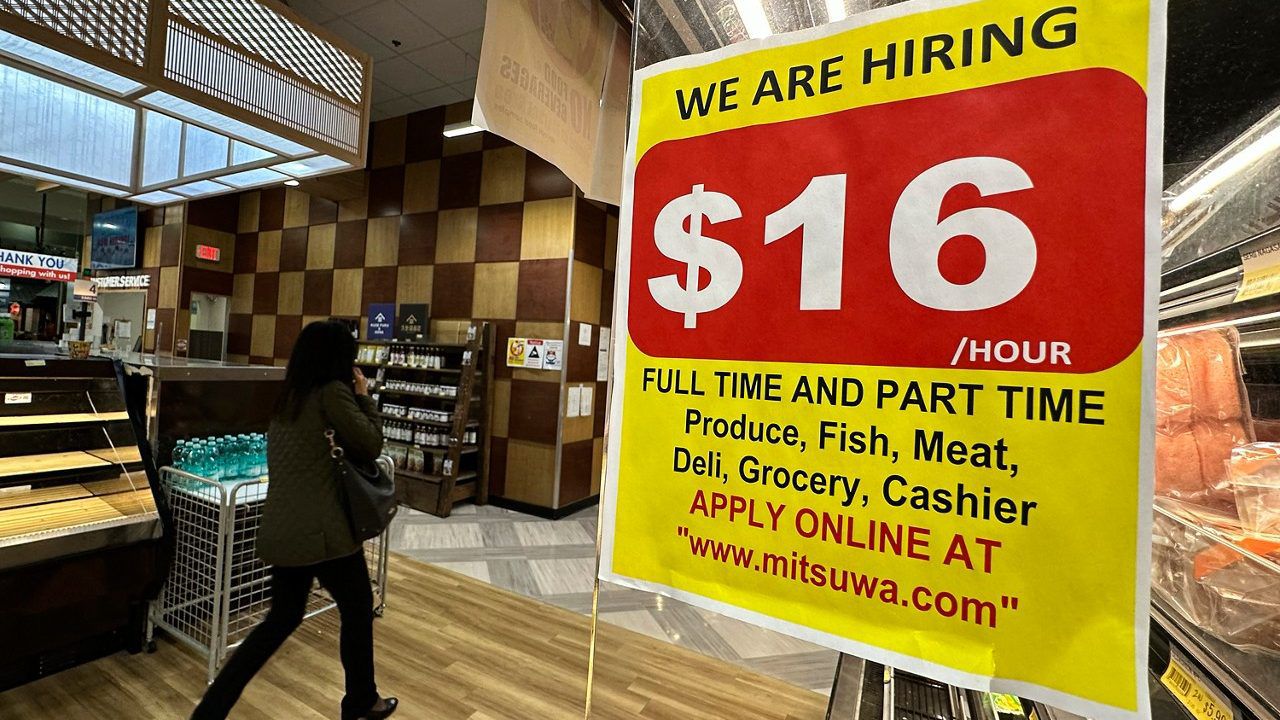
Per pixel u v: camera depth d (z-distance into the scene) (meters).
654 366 0.80
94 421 2.29
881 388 0.65
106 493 2.22
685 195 0.79
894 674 0.89
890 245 0.65
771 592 0.70
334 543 1.70
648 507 0.79
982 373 0.59
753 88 0.74
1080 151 0.56
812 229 0.69
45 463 2.13
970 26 0.62
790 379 0.70
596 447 5.37
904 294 0.64
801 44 0.71
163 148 3.08
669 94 0.81
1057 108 0.57
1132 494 0.53
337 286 6.34
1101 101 0.55
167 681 2.11
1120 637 0.53
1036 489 0.57
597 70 1.80
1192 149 0.65
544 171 5.05
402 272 5.83
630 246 0.83
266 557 1.69
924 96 0.64
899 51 0.65
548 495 4.87
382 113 5.91
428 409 5.15
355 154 2.61
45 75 1.88
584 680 2.27
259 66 2.21
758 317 0.72
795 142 0.71
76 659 2.17
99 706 1.96
